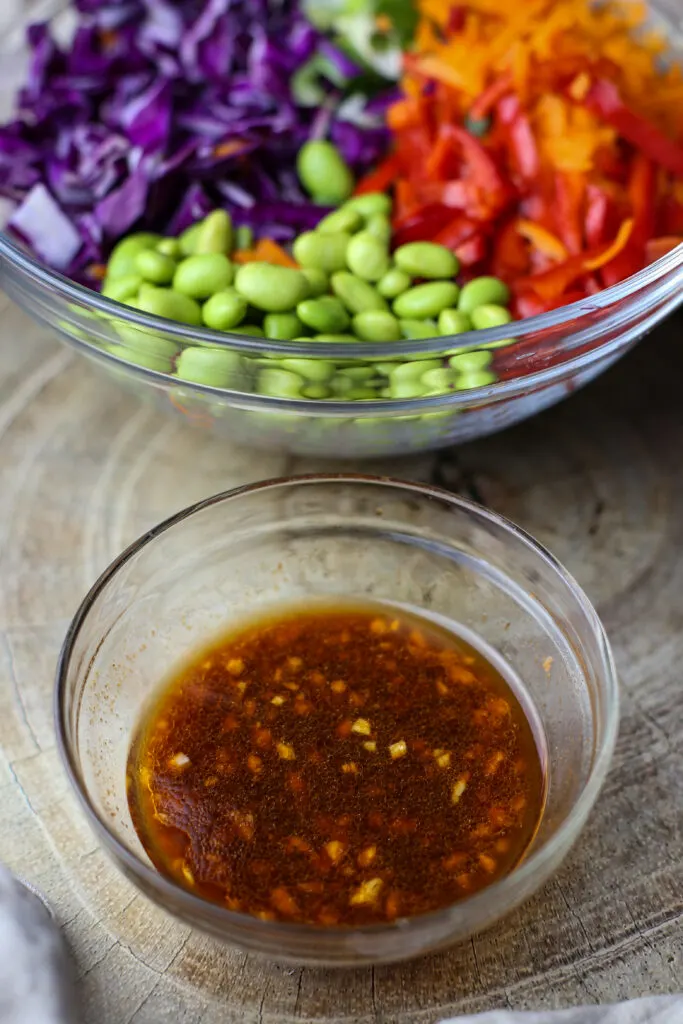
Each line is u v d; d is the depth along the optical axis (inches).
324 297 14.6
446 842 12.4
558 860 12.1
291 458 15.8
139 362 13.8
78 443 15.9
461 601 14.0
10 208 16.9
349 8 17.5
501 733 13.0
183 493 15.5
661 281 13.6
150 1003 12.3
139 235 15.9
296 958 11.7
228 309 14.2
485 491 15.4
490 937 12.6
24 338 16.8
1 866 12.8
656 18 16.7
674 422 16.0
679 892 12.8
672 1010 12.0
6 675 14.1
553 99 15.5
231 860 12.4
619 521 15.2
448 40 16.9
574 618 13.1
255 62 17.2
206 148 16.6
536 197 15.6
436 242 15.5
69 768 11.8
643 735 13.7
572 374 14.1
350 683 13.3
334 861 12.3
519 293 15.1
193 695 13.3
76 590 14.7
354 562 14.4
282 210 16.3
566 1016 12.0
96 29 17.7
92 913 12.7
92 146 17.0
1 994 12.0
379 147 16.9
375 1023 12.2
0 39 17.7
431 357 13.2
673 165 15.5
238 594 14.2
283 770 12.8
